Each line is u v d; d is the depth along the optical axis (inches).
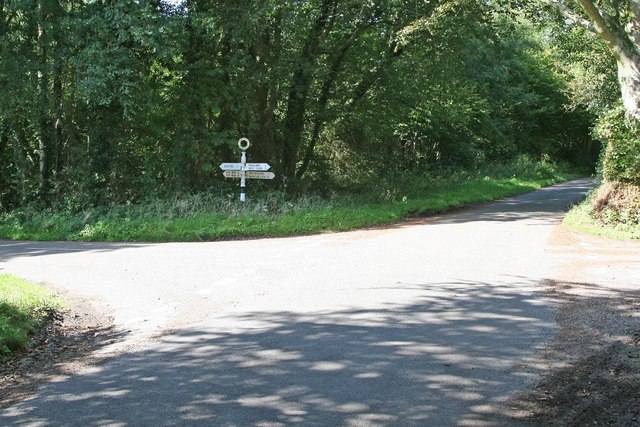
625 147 615.2
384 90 1014.4
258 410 185.6
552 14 881.5
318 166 1083.9
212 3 819.4
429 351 238.2
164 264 469.7
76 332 299.4
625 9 720.3
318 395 196.2
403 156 1418.6
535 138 2266.2
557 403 187.3
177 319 302.5
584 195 1240.8
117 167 834.8
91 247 604.4
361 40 965.8
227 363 230.7
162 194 826.2
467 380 207.2
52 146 905.5
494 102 1683.1
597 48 1101.1
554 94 2137.1
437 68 987.3
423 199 991.6
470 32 932.6
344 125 1099.9
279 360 231.8
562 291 339.6
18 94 807.7
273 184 925.8
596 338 252.4
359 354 235.9
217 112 816.9
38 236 714.2
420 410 183.2
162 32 738.8
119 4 743.7
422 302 316.5
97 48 741.9
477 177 1494.8
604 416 177.5
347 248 527.5
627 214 608.4
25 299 326.6
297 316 294.7
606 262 433.7
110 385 214.2
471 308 303.3
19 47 821.2
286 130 968.3
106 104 769.6
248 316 299.4
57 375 231.3
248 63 841.5
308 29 906.7
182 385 209.8
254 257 492.1
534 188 1509.6
